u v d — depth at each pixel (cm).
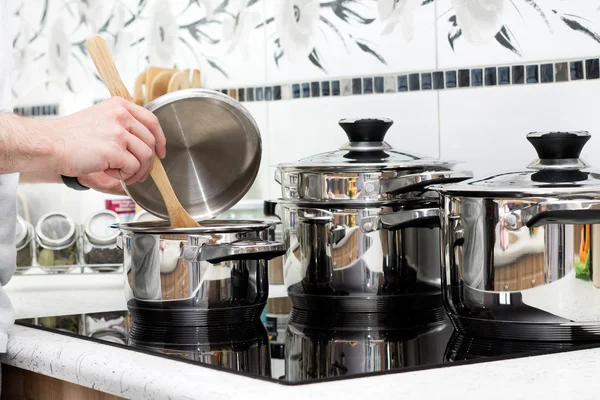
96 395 91
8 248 110
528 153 126
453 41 135
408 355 87
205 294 105
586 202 85
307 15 159
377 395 70
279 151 167
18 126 99
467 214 93
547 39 123
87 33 228
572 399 68
